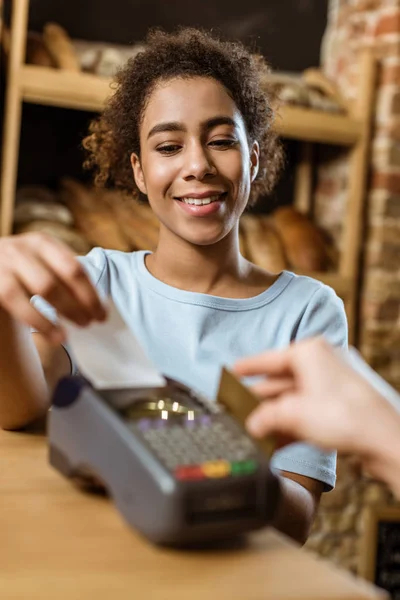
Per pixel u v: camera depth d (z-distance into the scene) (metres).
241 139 1.25
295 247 2.19
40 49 1.96
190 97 1.23
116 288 1.31
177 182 1.22
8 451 0.79
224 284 1.30
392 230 2.25
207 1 2.30
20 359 0.89
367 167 2.24
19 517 0.60
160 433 0.59
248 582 0.51
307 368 0.57
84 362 0.68
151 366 0.70
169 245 1.29
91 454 0.62
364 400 0.55
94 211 2.05
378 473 0.56
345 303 2.21
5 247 0.71
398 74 2.21
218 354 1.24
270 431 0.57
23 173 2.17
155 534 0.55
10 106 1.88
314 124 2.14
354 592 0.50
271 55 2.37
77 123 2.20
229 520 0.56
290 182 2.40
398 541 2.26
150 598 0.48
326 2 2.37
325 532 2.23
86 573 0.51
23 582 0.49
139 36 2.25
